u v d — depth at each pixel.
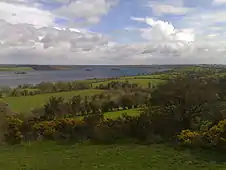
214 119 31.44
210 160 24.55
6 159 26.83
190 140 29.22
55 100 43.84
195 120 32.66
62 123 35.47
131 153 27.69
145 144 30.91
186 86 37.97
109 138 33.19
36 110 40.81
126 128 34.12
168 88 38.91
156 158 25.69
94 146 31.11
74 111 42.94
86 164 24.72
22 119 36.31
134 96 47.28
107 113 41.41
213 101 35.22
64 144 32.28
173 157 25.78
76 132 34.66
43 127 35.03
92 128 34.53
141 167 23.41
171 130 32.84
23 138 33.78
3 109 39.16
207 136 28.59
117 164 24.42
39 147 31.22
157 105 38.97
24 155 28.25
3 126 33.72
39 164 25.06
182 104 35.44
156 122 33.75
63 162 25.52
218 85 39.28
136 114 37.56
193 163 23.91
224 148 27.20
